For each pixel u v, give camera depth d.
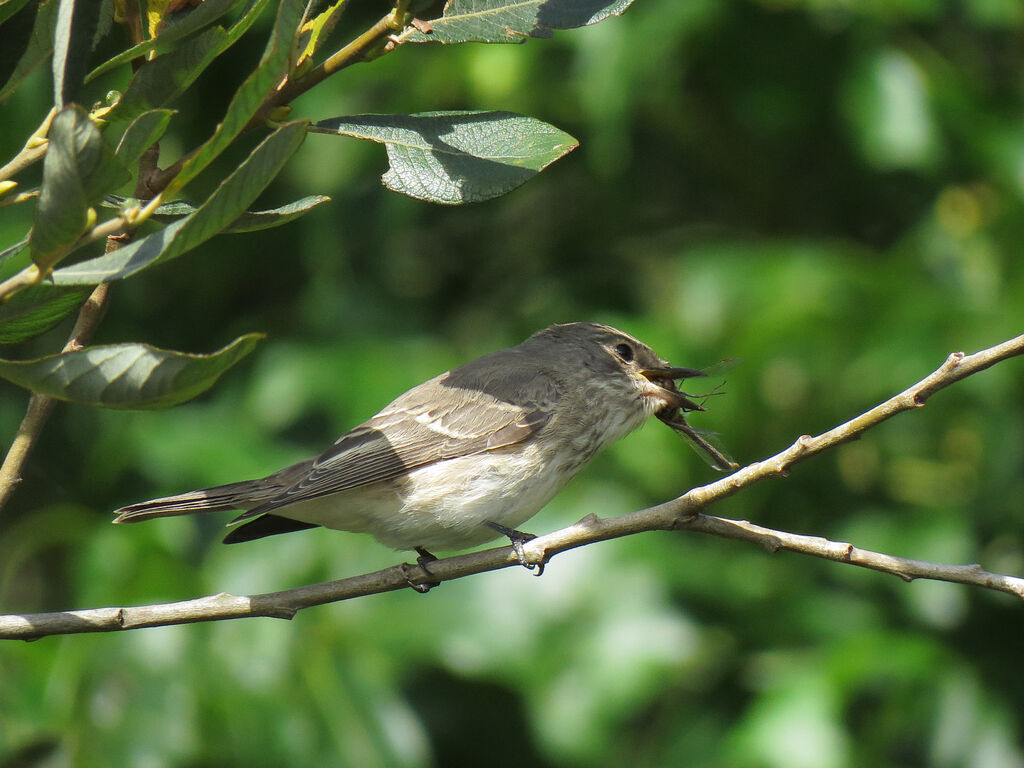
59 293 4.91
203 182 12.76
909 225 12.84
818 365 11.44
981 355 5.63
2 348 13.09
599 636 10.62
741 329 11.53
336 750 10.12
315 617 10.55
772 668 11.06
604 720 10.47
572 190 13.85
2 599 11.30
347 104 12.55
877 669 10.52
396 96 12.34
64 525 11.27
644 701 10.52
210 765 10.04
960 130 11.94
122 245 5.38
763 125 12.75
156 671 10.11
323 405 11.84
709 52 12.46
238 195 4.06
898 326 11.34
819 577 11.48
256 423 11.98
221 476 11.45
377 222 12.75
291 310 13.32
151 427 11.80
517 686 10.54
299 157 12.77
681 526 6.34
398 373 12.05
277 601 6.26
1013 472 11.15
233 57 12.66
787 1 11.85
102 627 5.80
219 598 6.09
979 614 11.54
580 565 10.85
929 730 10.62
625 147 12.06
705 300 11.67
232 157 12.68
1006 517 11.40
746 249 12.00
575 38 11.78
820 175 13.49
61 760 9.81
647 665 10.55
